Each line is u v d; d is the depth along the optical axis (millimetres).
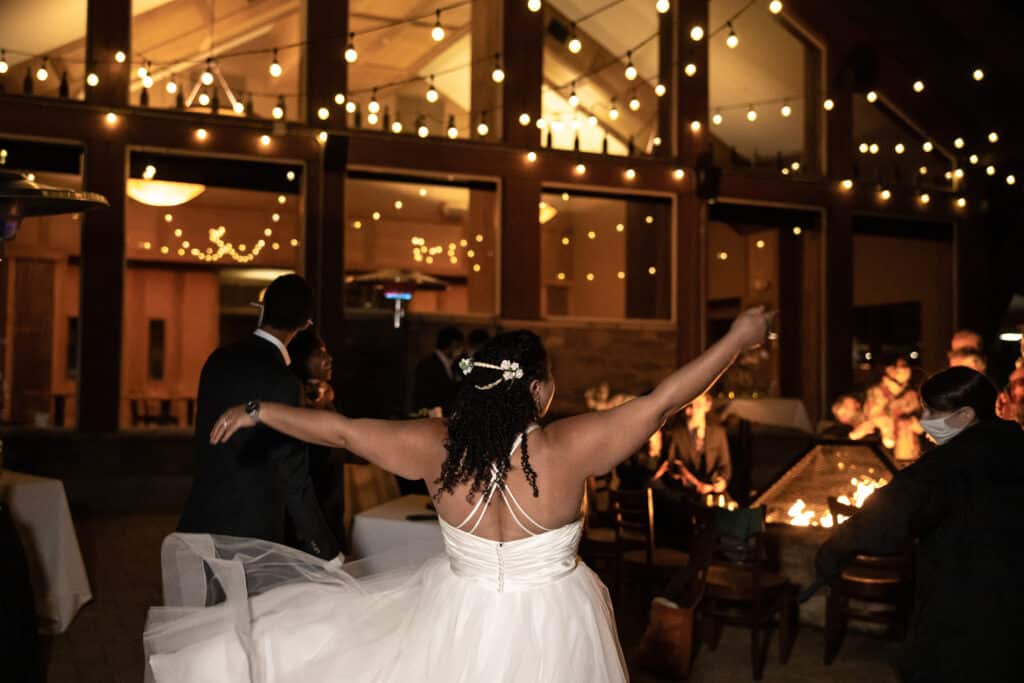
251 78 11000
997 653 2523
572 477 2029
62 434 9016
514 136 10734
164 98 10742
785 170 12523
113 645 4812
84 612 5406
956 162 12906
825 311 12172
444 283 11312
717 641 4988
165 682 2350
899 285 14117
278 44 10688
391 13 10695
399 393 10305
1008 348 11867
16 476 5426
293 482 3018
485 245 12188
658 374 11273
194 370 13141
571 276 15141
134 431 9242
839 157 12281
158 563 6762
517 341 2113
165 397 12672
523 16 10797
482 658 1987
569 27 11922
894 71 12531
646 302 13250
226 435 2152
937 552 2674
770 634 5012
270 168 9875
